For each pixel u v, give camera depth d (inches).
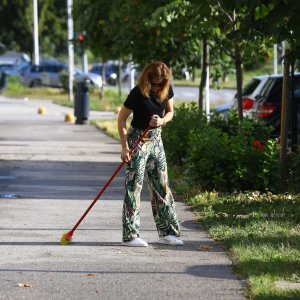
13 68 5339.6
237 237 750.5
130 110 721.6
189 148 1192.8
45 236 775.7
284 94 1057.5
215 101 3363.7
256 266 635.5
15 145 1724.9
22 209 934.4
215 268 647.8
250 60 1348.4
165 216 737.6
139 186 730.8
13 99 3878.0
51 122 2434.8
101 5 1845.5
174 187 1099.9
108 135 1979.6
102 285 595.8
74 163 1409.9
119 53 1900.8
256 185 1026.7
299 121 1330.0
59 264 660.7
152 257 687.7
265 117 1477.6
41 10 5452.8
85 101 2346.2
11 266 652.7
